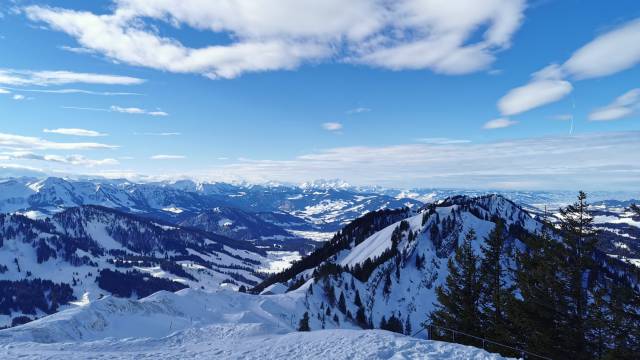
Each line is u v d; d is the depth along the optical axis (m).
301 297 134.00
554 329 28.48
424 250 187.88
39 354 27.56
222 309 101.94
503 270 36.03
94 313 65.56
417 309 158.38
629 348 24.16
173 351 29.42
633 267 25.38
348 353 24.41
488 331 34.03
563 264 27.88
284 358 24.77
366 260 185.88
